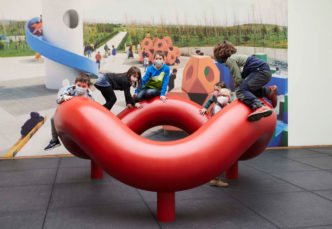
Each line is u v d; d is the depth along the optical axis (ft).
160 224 9.89
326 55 23.18
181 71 21.45
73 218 10.33
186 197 12.48
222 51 11.50
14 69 19.65
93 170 15.01
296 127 23.15
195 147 9.49
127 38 20.99
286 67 22.63
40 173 15.94
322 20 22.93
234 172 15.05
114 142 9.48
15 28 19.54
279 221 10.11
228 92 15.08
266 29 22.26
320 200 12.07
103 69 20.84
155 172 9.20
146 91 15.05
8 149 19.53
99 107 10.46
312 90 23.18
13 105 19.62
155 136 21.20
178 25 21.36
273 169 16.84
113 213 10.78
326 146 23.38
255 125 10.41
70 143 12.34
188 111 14.97
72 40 20.27
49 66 20.12
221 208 11.29
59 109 10.89
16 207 11.30
